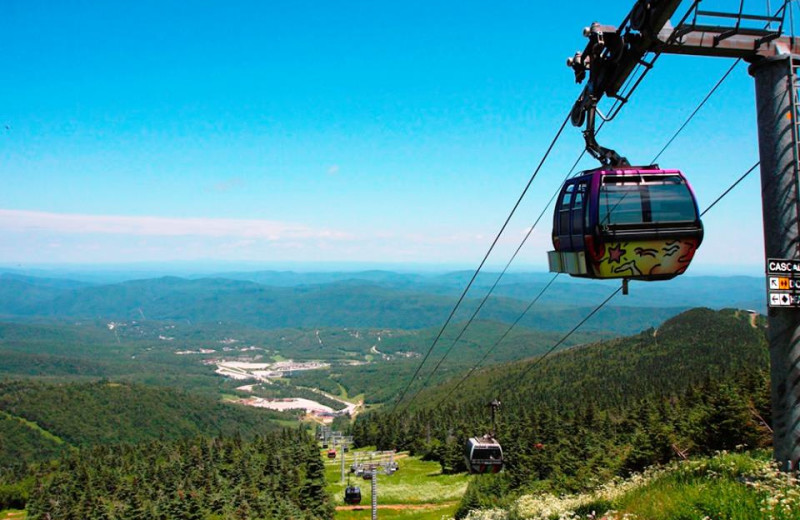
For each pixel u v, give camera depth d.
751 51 11.79
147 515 88.00
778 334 12.22
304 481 103.94
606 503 16.20
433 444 138.00
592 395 180.38
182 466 120.31
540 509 19.67
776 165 11.85
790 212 11.75
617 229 13.25
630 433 90.12
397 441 162.88
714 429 47.59
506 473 77.12
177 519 86.06
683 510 12.18
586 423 110.38
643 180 13.57
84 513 99.06
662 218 13.34
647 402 100.12
